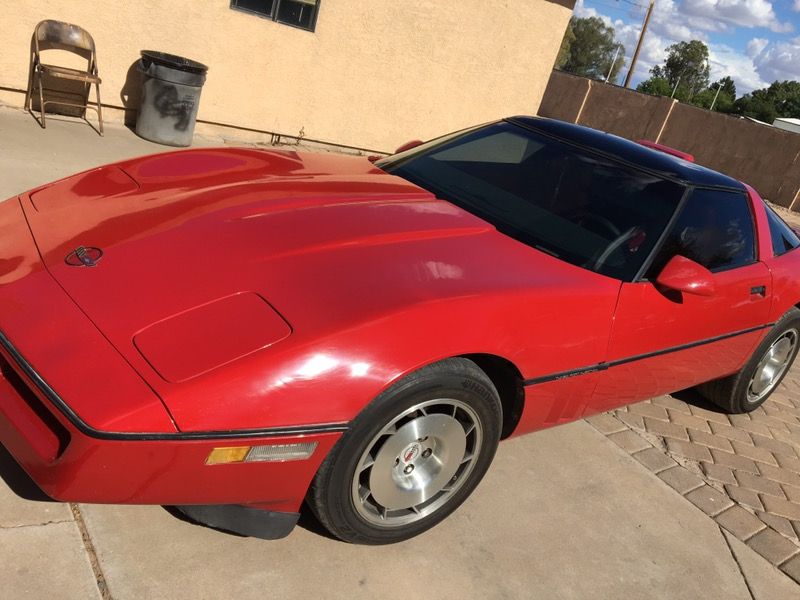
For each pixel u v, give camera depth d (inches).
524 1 376.5
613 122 1079.0
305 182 118.5
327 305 85.8
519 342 99.3
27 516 86.6
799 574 121.0
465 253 107.0
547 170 136.6
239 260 90.9
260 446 77.7
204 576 86.4
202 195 108.0
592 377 115.4
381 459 90.5
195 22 285.4
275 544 94.4
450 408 95.4
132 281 85.6
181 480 76.7
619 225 125.4
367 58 341.7
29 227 98.8
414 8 343.3
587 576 105.9
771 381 180.7
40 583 78.4
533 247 117.8
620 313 114.4
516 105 406.0
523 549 107.6
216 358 77.2
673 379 140.5
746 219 150.5
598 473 134.3
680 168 141.8
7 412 78.5
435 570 98.4
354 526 93.1
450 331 89.9
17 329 79.6
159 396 73.4
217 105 309.1
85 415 71.4
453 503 104.2
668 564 114.0
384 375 82.8
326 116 345.4
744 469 153.4
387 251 100.5
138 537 88.9
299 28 314.3
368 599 90.3
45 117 260.5
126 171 117.1
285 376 78.2
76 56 265.4
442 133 390.0
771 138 880.9
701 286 115.0
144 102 271.0
